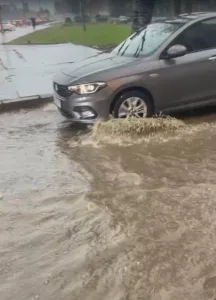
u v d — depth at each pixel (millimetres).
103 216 3732
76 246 3312
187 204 3842
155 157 5086
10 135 6414
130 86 6047
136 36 7223
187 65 6266
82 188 4352
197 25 6496
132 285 2814
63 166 5004
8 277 2980
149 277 2879
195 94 6469
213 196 3967
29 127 6848
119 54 6957
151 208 3812
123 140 5719
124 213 3758
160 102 6316
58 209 3934
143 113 6301
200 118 6684
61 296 2758
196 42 6438
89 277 2926
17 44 27094
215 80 6508
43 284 2885
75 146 5676
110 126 5914
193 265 2980
